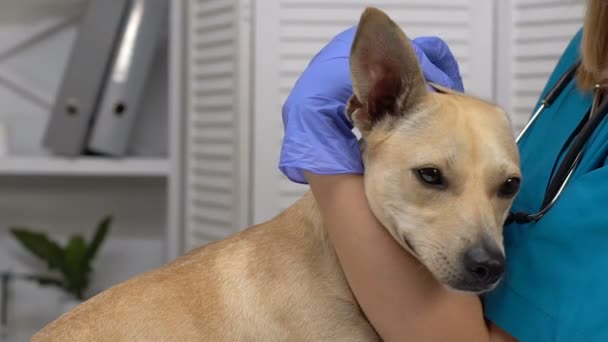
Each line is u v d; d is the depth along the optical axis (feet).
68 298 8.75
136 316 3.94
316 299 3.80
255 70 6.91
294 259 3.90
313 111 3.68
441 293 3.48
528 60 6.84
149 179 8.88
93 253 8.30
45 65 8.74
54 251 8.23
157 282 4.09
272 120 6.91
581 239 3.32
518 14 6.88
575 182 3.46
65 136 7.84
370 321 3.61
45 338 3.96
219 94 7.38
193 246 7.93
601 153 3.52
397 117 3.70
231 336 3.85
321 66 3.87
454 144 3.52
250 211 7.07
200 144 7.77
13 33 8.63
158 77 8.79
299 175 3.79
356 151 3.76
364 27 3.57
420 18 6.91
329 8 6.89
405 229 3.55
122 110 7.84
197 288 4.01
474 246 3.37
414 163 3.54
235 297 3.92
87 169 7.91
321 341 3.78
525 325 3.45
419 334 3.46
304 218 3.99
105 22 7.70
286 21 6.90
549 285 3.40
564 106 4.05
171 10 7.95
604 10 3.73
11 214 8.77
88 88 7.75
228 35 7.17
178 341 3.85
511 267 3.63
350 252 3.57
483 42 6.95
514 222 3.79
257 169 6.92
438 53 4.41
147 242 8.91
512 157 3.61
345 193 3.63
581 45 3.90
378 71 3.70
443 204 3.51
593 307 3.21
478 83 6.97
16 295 8.79
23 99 8.73
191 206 7.95
